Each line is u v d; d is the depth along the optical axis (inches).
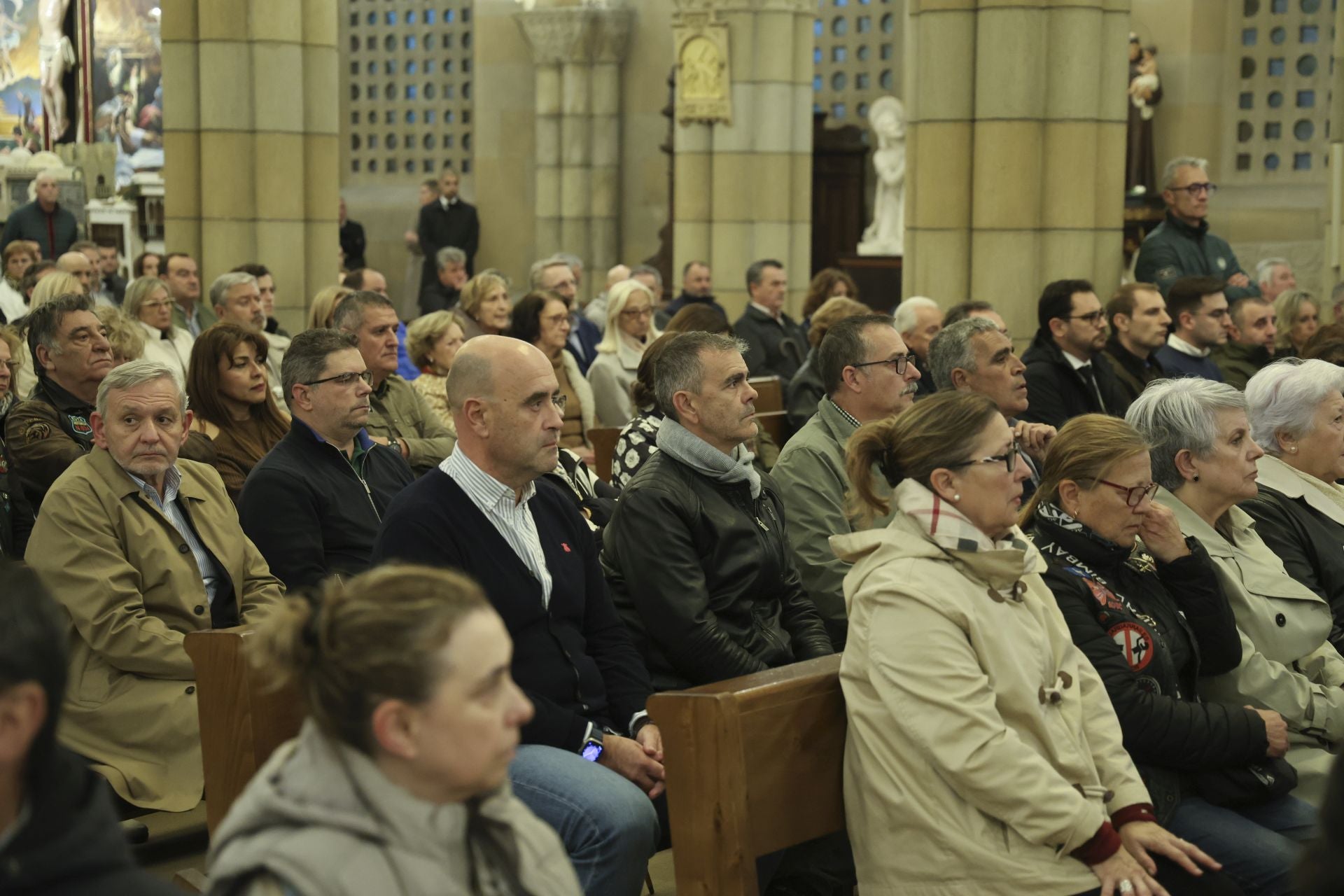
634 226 670.5
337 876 66.5
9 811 62.7
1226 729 128.9
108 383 150.6
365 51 729.0
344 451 171.6
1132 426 138.8
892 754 115.3
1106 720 123.4
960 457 119.3
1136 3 550.0
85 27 766.5
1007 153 301.6
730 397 147.3
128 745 146.9
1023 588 122.3
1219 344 292.4
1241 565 151.7
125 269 636.7
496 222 691.4
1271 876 124.4
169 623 151.6
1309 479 171.0
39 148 773.3
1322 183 523.8
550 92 659.4
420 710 67.6
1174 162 302.7
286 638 69.6
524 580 129.3
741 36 552.7
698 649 140.1
